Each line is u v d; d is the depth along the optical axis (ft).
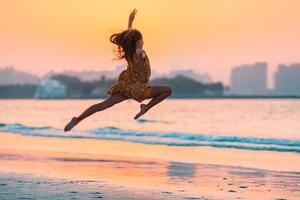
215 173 53.01
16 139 94.79
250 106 336.29
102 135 103.04
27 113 239.91
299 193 41.88
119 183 45.65
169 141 90.07
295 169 55.93
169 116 203.00
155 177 49.85
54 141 90.79
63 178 48.37
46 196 38.88
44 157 66.28
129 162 61.62
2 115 217.15
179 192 41.52
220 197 39.68
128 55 33.81
